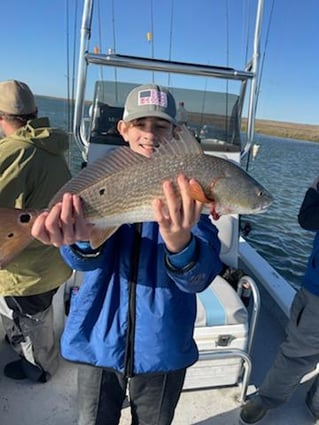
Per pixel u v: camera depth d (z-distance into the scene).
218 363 2.61
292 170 19.86
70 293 2.96
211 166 1.47
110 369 1.64
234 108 3.70
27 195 2.34
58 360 2.87
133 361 1.63
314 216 2.31
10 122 2.49
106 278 1.65
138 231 1.66
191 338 1.73
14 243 1.46
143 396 1.73
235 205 1.51
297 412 2.68
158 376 1.69
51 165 2.45
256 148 3.76
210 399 2.68
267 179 16.97
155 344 1.61
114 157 1.50
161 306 1.61
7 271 2.40
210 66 3.41
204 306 2.59
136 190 1.45
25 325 2.51
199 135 3.73
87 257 1.53
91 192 1.47
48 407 2.52
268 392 2.44
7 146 2.32
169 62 3.33
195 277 1.45
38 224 1.39
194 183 1.32
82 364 1.66
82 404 1.76
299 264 8.40
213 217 1.50
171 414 1.77
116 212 1.48
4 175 2.27
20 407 2.51
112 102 3.53
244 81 3.62
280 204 12.91
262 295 3.90
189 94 3.62
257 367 3.06
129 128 1.76
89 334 1.66
